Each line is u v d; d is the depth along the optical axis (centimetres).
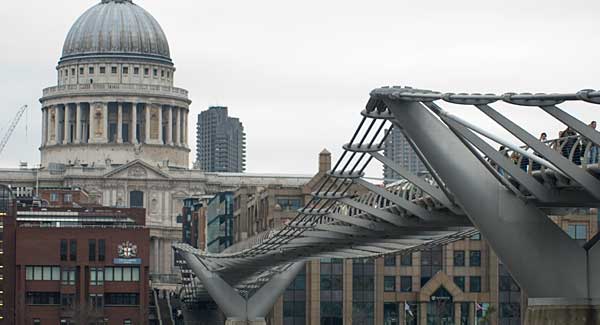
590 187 8238
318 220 14688
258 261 18400
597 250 9012
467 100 8506
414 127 9100
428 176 12712
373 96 9294
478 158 8994
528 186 8838
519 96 8038
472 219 9106
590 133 7856
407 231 12875
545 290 9012
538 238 9038
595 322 8956
